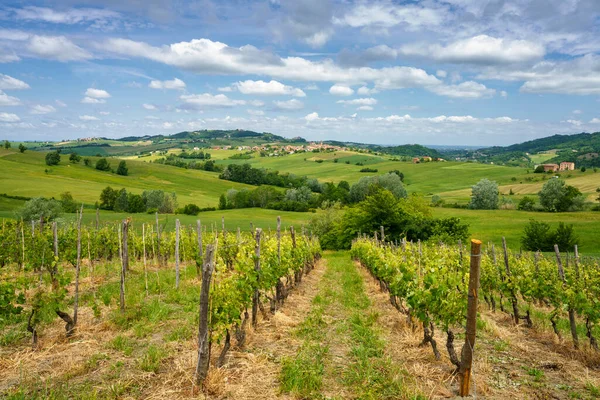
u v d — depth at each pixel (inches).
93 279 562.6
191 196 3486.7
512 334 384.2
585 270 479.5
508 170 5152.6
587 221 2020.2
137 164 4635.8
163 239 867.4
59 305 339.6
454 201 3435.0
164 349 297.0
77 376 253.8
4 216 1860.2
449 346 278.7
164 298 467.2
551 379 269.4
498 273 488.7
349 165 6358.3
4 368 263.9
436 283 299.6
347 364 287.9
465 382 241.0
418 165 5989.2
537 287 416.2
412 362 299.1
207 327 254.1
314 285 716.0
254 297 378.6
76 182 3267.7
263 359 289.4
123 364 271.4
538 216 2315.5
